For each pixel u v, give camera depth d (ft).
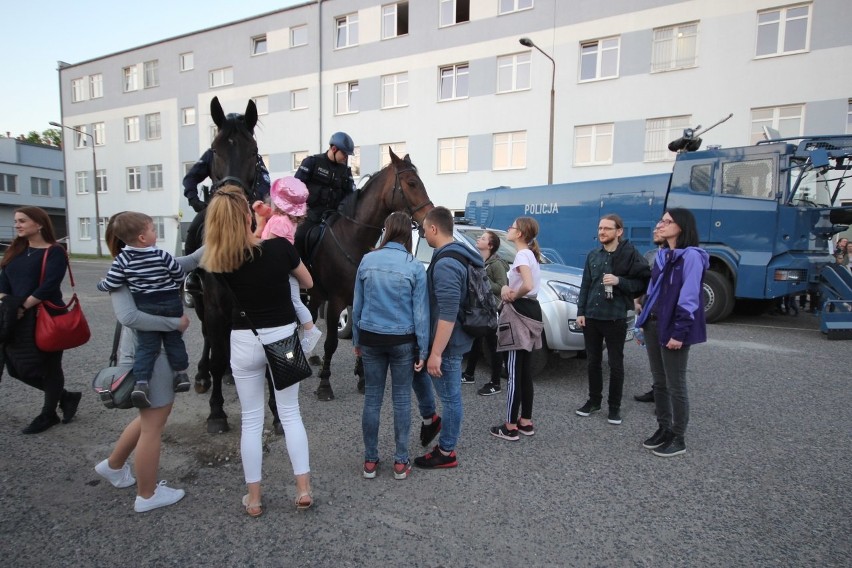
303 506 9.31
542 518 9.34
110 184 106.22
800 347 24.31
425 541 8.57
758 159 29.78
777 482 10.76
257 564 7.91
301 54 81.66
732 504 9.85
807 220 29.04
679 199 32.89
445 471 11.22
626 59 58.39
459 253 10.64
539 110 63.57
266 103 86.12
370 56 75.56
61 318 12.40
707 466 11.53
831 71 49.24
